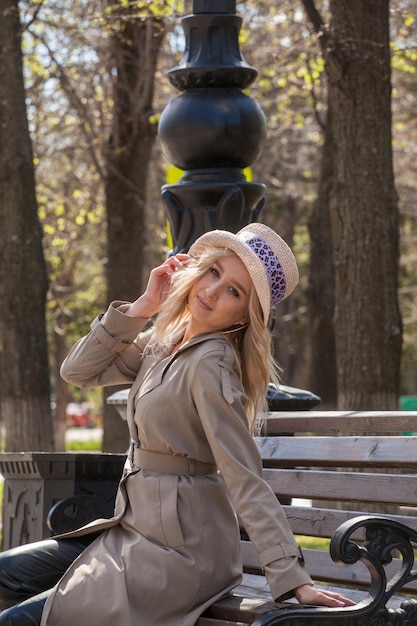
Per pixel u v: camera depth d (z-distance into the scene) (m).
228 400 3.14
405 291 28.28
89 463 4.73
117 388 13.48
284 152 21.11
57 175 19.48
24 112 10.43
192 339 3.35
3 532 5.00
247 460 3.12
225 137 5.18
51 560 3.55
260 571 4.16
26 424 10.39
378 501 3.66
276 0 14.07
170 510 3.23
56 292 24.69
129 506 3.36
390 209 8.68
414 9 11.66
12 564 3.52
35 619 3.17
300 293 28.36
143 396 3.33
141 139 14.09
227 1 5.29
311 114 17.12
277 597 2.97
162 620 3.19
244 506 3.06
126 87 13.75
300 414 4.32
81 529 3.45
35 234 10.46
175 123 5.23
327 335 13.54
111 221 14.13
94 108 15.12
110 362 3.71
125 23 13.40
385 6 8.60
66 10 13.85
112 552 3.27
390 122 8.69
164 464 3.32
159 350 3.50
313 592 2.96
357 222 8.62
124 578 3.17
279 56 12.49
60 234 19.53
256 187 5.29
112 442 13.40
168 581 3.19
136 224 14.12
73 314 29.97
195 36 5.32
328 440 3.94
